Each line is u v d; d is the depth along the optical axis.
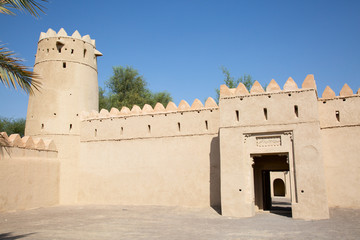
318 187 12.13
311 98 13.04
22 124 33.53
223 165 13.77
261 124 13.57
